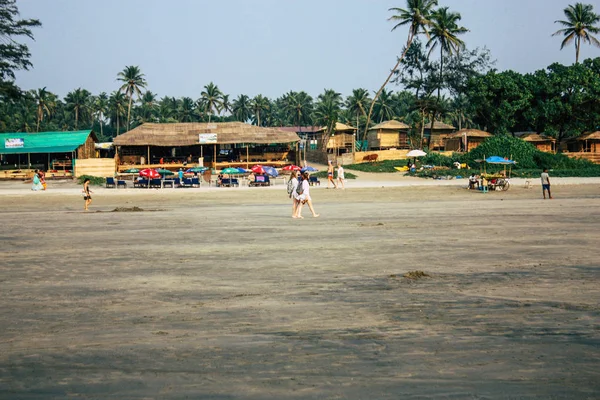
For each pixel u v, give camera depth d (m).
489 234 13.32
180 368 4.34
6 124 112.00
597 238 12.30
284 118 165.12
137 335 5.34
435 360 4.44
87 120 134.88
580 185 39.56
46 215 21.94
